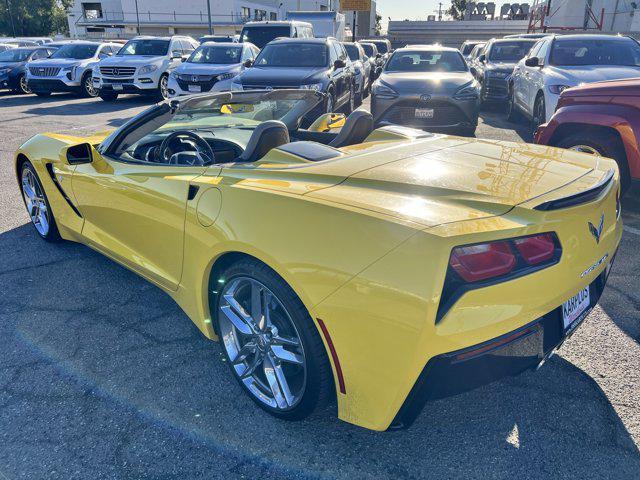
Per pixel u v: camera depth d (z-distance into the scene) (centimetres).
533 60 816
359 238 172
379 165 218
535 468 193
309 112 368
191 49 1515
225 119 339
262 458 201
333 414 223
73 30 5084
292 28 1448
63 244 420
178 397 236
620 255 382
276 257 188
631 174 433
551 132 491
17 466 198
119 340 282
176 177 251
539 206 174
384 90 809
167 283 271
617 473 190
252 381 227
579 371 249
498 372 177
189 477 192
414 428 214
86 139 387
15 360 264
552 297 177
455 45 4009
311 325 187
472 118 791
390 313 162
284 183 211
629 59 757
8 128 959
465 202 181
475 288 159
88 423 220
